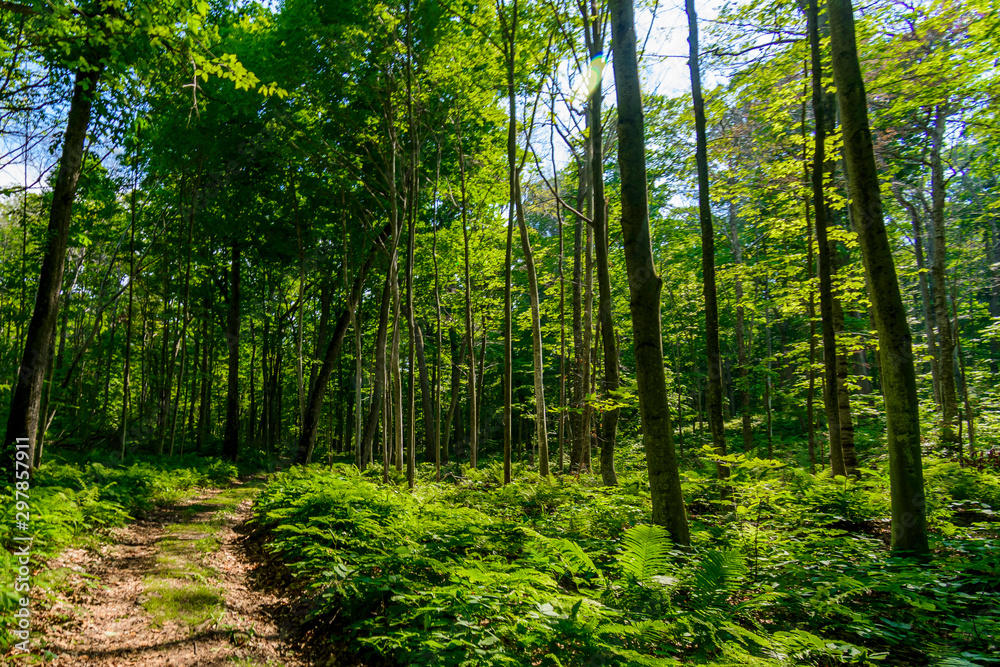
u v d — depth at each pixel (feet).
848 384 32.91
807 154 36.91
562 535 22.04
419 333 76.69
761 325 73.10
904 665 12.01
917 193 50.70
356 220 59.57
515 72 41.16
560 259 53.16
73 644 13.60
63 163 29.22
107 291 68.54
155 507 34.71
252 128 48.52
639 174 18.94
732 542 18.75
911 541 18.19
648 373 18.74
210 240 64.95
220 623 15.74
